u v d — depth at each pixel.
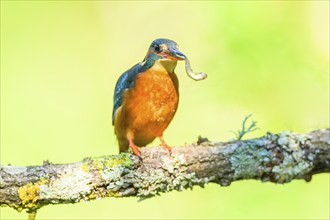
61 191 7.70
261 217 10.53
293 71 11.73
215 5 12.29
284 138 8.12
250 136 11.71
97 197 7.87
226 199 10.87
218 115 12.48
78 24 16.30
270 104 11.75
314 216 10.46
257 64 11.77
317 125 11.47
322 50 12.59
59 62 15.89
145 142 10.02
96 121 15.24
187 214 11.77
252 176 8.08
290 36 12.30
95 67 16.02
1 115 14.99
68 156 14.31
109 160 7.93
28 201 7.61
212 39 12.15
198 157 8.02
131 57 16.02
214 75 11.98
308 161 8.05
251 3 12.22
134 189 7.95
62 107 15.40
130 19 16.16
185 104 12.86
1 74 15.62
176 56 9.22
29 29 16.09
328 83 11.59
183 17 15.27
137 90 9.39
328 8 12.83
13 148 14.22
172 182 8.01
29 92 15.48
